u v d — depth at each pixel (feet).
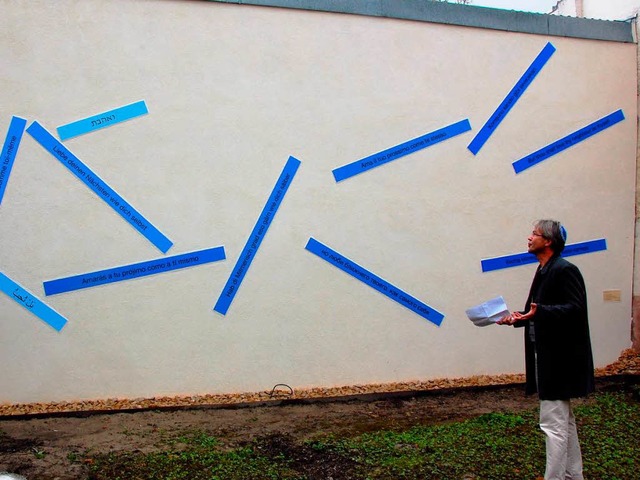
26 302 21.76
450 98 25.95
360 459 18.48
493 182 26.55
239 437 20.01
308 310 24.25
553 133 27.37
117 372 22.38
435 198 25.82
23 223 21.74
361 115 24.82
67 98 21.95
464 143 26.16
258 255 23.70
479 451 19.39
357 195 24.82
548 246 16.56
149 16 22.57
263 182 23.72
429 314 25.76
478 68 26.30
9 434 19.52
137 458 18.02
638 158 28.66
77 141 22.03
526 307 16.96
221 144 23.27
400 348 25.40
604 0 31.01
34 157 21.77
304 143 24.16
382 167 25.12
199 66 23.03
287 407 23.02
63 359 21.98
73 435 19.61
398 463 18.34
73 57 21.98
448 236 25.99
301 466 18.02
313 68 24.23
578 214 27.73
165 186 22.77
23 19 21.65
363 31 24.81
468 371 26.27
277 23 23.80
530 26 26.99
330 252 24.50
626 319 28.43
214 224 23.24
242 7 23.41
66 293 22.02
